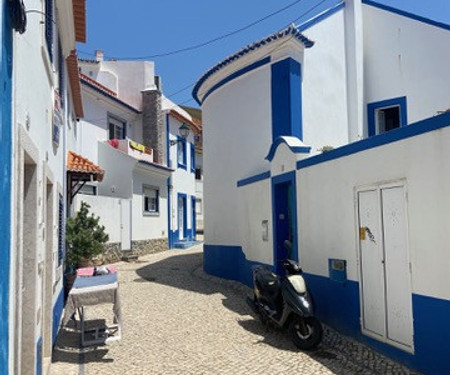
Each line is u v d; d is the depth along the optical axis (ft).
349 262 22.39
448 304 15.67
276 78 36.50
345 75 40.86
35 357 14.01
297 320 21.45
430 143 16.76
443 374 15.85
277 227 31.65
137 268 51.29
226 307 30.71
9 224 9.68
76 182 43.14
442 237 16.06
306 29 37.47
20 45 11.46
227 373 18.21
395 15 40.34
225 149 43.09
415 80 38.81
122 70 72.90
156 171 68.28
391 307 19.02
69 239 34.50
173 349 21.53
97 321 25.77
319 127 37.70
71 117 43.68
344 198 22.85
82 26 32.19
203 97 48.16
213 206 45.44
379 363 18.54
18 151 10.71
